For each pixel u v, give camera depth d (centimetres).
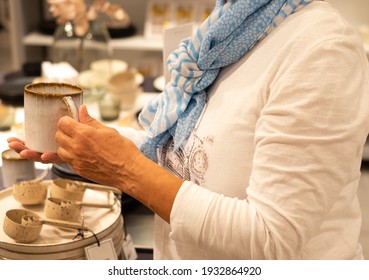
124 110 226
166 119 102
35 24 414
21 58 395
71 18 230
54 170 149
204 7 385
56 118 94
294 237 79
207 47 96
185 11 386
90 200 125
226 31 93
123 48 412
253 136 90
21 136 164
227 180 92
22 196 120
